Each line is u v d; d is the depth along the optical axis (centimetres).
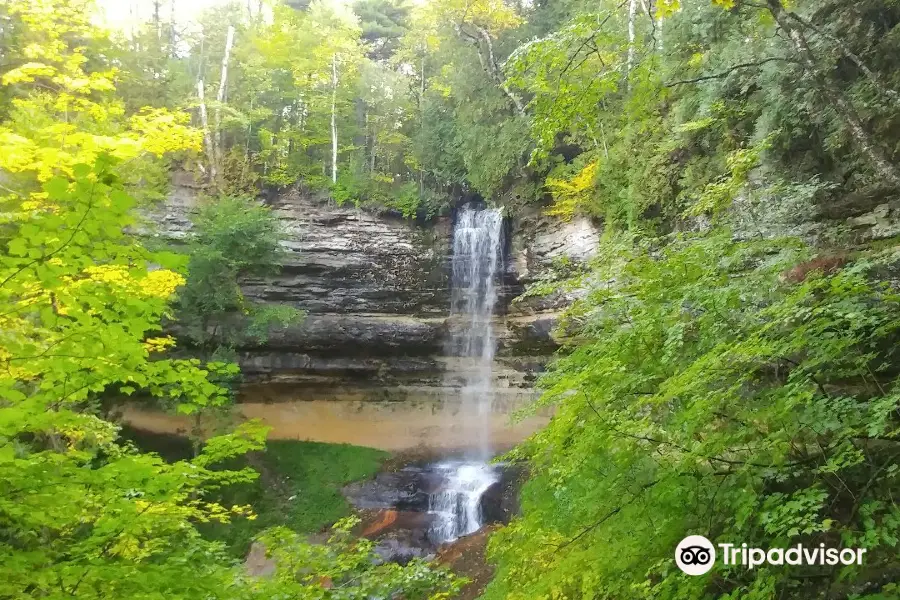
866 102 749
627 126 1363
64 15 905
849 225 805
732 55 1034
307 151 2719
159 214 2055
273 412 2175
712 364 384
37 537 422
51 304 317
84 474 312
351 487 1745
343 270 2334
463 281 2447
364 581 579
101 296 299
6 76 839
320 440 2092
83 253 282
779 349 373
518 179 2262
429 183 2688
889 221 756
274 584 480
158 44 2406
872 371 419
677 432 415
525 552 568
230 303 1756
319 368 2222
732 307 471
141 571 320
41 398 313
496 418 2169
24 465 299
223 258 1623
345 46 2623
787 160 939
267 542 597
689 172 1188
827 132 849
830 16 792
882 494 357
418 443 2108
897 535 344
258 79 2633
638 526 427
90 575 302
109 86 898
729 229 616
